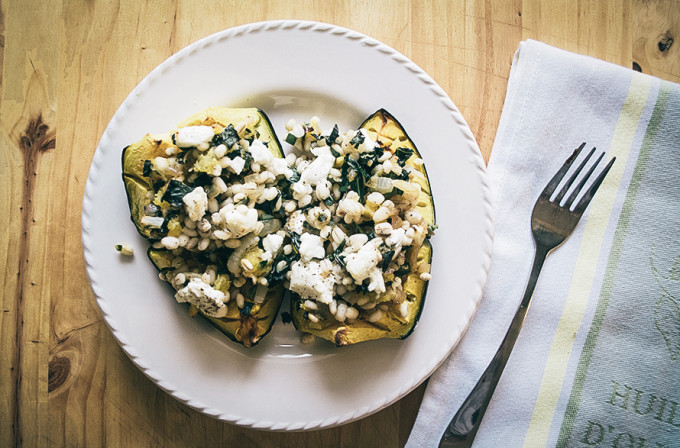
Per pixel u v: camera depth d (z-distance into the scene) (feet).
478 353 1.25
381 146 1.18
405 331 1.17
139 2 1.29
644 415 1.25
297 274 1.10
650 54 1.34
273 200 1.14
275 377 1.20
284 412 1.19
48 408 1.27
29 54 1.29
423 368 1.19
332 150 1.16
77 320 1.27
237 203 1.11
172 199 1.07
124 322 1.18
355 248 1.09
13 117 1.28
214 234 1.08
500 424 1.26
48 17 1.29
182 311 1.19
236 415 1.18
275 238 1.11
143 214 1.14
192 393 1.19
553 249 1.27
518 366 1.26
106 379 1.27
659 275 1.26
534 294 1.26
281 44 1.21
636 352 1.25
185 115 1.21
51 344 1.27
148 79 1.19
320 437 1.28
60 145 1.28
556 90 1.27
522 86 1.27
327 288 1.08
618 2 1.34
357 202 1.11
